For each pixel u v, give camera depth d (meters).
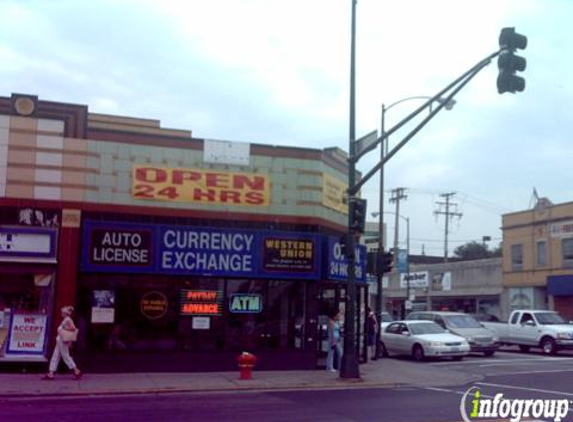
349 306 17.92
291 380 17.30
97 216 18.59
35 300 17.97
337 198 21.83
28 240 17.92
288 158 20.23
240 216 19.64
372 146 17.56
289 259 19.66
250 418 11.55
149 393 15.22
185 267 18.80
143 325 18.62
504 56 14.48
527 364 24.17
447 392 15.72
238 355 19.22
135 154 19.00
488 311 49.38
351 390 16.08
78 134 18.62
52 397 14.45
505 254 46.78
